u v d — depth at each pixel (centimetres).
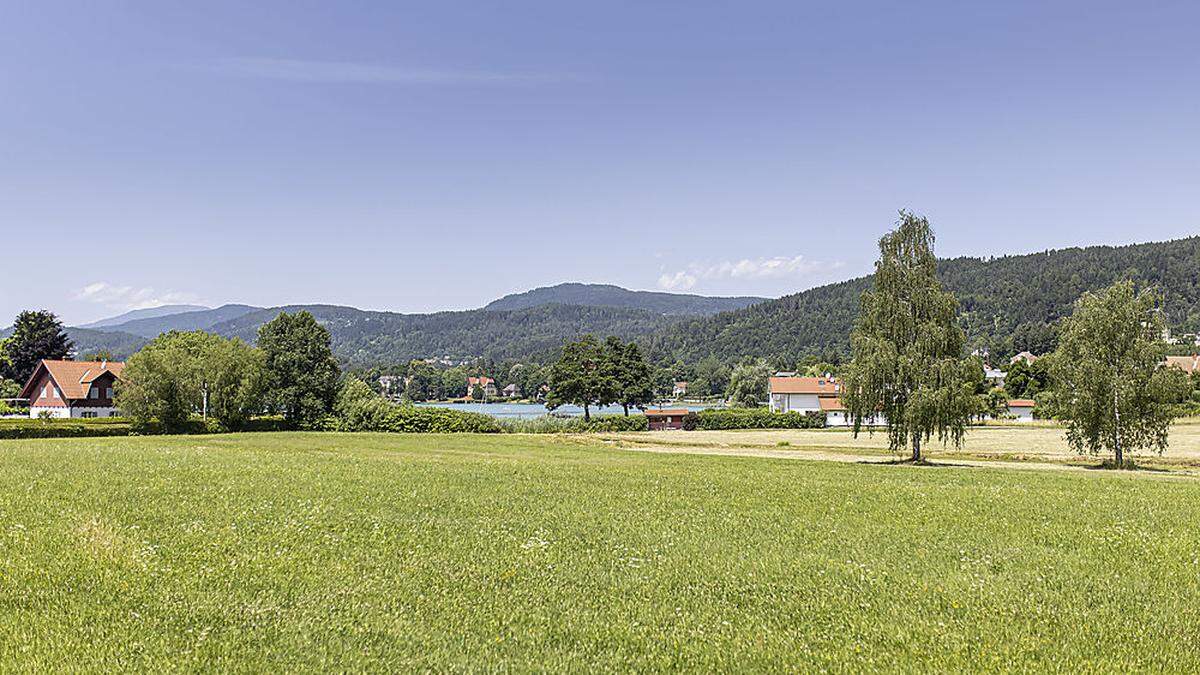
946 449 8412
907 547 2056
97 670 1072
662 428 13538
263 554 1758
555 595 1557
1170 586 1658
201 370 9812
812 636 1339
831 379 17875
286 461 3856
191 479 2862
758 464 5112
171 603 1383
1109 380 5959
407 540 1986
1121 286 6100
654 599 1550
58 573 1494
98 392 12550
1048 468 5797
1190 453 7388
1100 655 1245
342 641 1255
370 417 11038
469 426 11206
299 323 11525
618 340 16150
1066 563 1870
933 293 6384
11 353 14438
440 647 1253
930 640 1314
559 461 5009
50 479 2702
